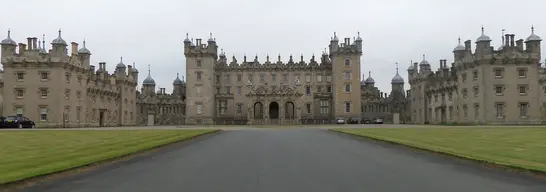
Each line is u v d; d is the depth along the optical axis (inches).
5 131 2112.5
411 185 562.6
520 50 3316.9
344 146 1162.6
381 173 666.2
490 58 3299.7
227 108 4810.5
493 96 3297.2
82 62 3661.4
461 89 3604.8
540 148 1025.5
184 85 5812.0
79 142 1294.3
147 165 770.2
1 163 764.0
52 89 3297.2
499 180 601.9
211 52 4658.0
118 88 4311.0
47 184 581.9
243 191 524.1
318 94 4813.0
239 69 4864.7
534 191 526.6
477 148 1035.9
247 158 866.8
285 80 4881.9
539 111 3304.6
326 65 4881.9
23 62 3307.1
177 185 566.6
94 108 3818.9
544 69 3789.4
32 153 944.9
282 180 600.4
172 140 1349.7
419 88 4532.5
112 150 1016.2
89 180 611.5
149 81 5762.8
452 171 689.0
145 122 4913.9
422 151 1015.6
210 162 804.6
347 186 554.9
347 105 4670.3
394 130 2137.1
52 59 3304.6
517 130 1942.7
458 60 3678.6
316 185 561.6
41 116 3302.2
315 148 1098.1
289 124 4217.5
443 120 3981.3
